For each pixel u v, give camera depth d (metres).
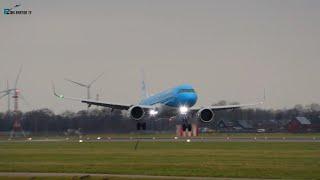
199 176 150.00
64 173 158.25
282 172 156.75
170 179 141.75
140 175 152.75
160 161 194.62
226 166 174.25
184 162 189.75
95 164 183.12
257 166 173.75
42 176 147.75
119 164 182.62
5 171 163.38
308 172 156.62
